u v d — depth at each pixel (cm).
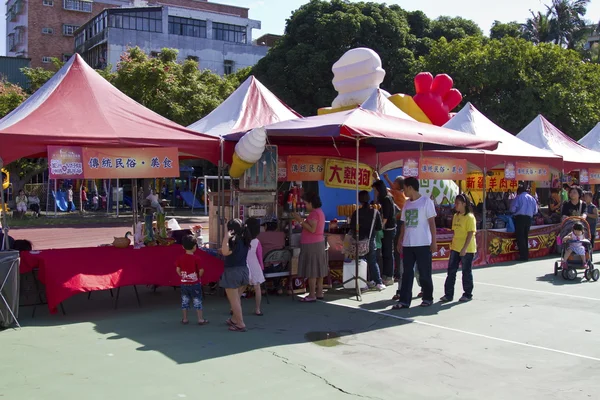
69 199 3278
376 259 985
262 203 923
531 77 2572
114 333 685
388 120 867
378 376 539
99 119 815
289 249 897
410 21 3278
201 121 1084
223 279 696
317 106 2988
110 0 6419
